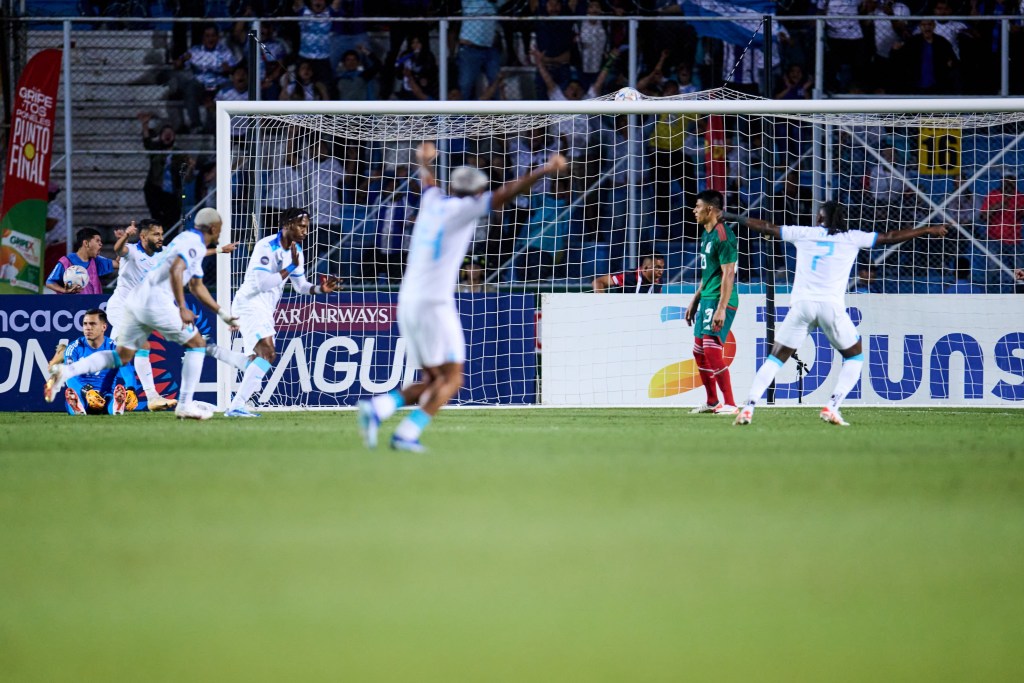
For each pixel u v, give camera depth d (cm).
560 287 5891
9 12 5809
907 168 5925
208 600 1108
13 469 2156
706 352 4222
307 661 924
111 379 4247
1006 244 5800
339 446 2678
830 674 916
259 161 5016
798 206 5484
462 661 929
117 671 895
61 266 4759
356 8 6262
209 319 4550
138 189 6191
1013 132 5888
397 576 1207
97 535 1427
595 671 908
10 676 883
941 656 960
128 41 6262
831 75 6181
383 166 5569
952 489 1897
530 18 5538
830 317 3528
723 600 1123
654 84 6116
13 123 4875
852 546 1383
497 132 5569
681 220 5953
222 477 2009
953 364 4919
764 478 2034
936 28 6169
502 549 1348
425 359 2469
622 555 1318
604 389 4928
